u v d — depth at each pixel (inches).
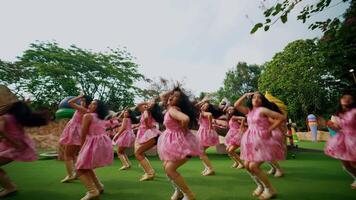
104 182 200.4
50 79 788.6
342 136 171.6
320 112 980.6
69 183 197.3
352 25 130.1
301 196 153.9
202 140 272.8
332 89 936.3
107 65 909.2
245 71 1579.7
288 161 298.4
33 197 159.3
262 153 148.6
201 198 152.7
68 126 207.8
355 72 601.9
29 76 794.8
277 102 301.6
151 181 203.2
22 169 264.7
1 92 284.4
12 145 161.3
